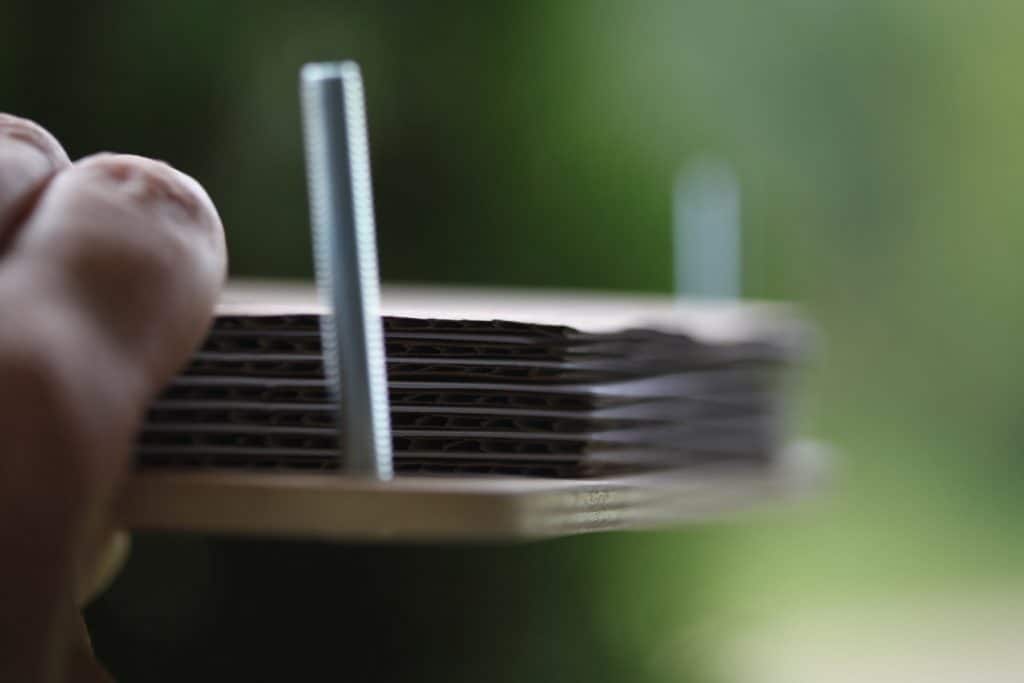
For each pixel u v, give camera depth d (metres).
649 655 1.45
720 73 1.76
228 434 0.42
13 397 0.37
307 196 1.32
